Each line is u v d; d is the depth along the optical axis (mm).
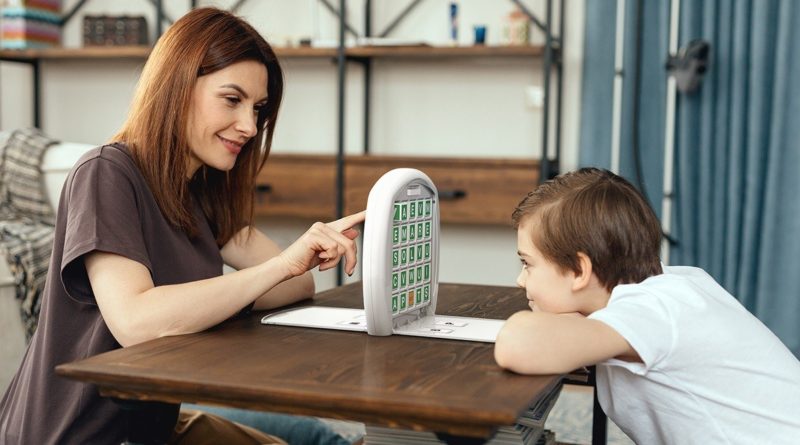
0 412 1329
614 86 3215
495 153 3645
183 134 1292
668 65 3094
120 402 964
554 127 3570
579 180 1163
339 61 3434
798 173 2965
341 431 2346
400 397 822
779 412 1062
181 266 1326
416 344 1097
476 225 3703
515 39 3430
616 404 1139
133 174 1262
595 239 1103
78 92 4078
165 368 936
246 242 1587
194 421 1438
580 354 936
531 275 1157
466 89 3660
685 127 3135
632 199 1144
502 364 937
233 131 1336
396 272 1178
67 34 4043
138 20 3793
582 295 1129
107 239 1169
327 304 1464
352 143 3799
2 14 3840
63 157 2910
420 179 1227
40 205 2861
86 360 971
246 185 1521
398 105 3742
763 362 1073
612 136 3236
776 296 3018
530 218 1154
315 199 3488
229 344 1079
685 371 1034
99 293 1164
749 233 3057
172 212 1307
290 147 3885
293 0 3803
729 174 3084
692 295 1064
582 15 3490
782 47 2953
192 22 1312
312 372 926
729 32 3057
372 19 3711
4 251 2498
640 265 1128
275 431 1604
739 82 3043
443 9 3635
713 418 1060
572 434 2312
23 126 4148
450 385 874
